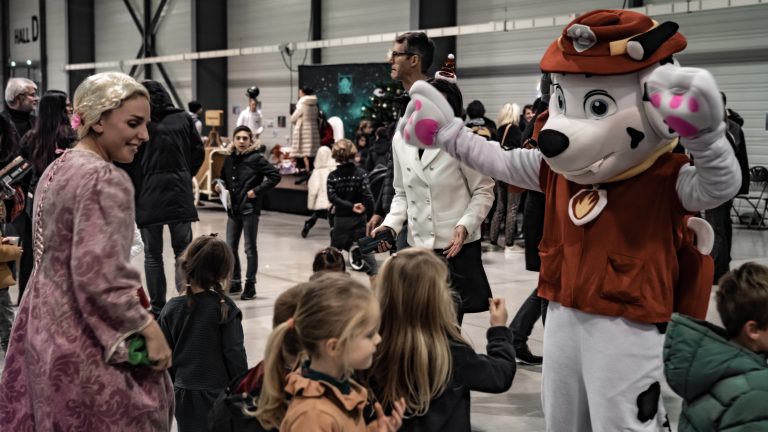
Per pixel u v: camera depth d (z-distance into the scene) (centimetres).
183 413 342
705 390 240
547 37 1357
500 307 283
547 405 308
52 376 238
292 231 1190
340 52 1731
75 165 243
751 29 1144
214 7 2012
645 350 285
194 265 344
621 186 286
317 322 215
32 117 660
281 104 1888
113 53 2436
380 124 1308
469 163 320
